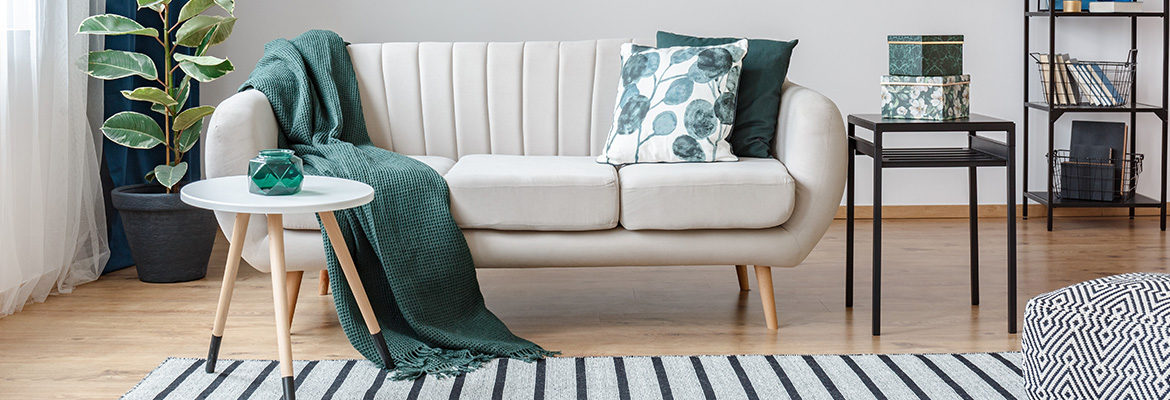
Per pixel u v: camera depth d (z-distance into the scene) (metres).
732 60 2.55
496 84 2.89
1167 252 3.33
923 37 2.37
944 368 2.07
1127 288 1.42
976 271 2.60
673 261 2.32
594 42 2.91
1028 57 3.95
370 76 2.91
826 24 3.99
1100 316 1.41
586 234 2.31
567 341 2.32
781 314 2.54
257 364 2.13
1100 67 3.81
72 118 2.79
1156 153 4.09
